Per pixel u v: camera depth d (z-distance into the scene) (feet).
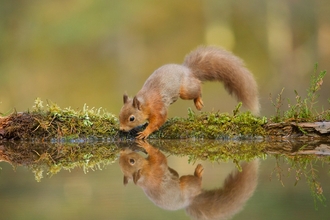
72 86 100.07
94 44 105.50
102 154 33.22
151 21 109.70
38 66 102.17
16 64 102.42
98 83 101.09
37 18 108.17
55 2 111.04
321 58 106.93
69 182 25.39
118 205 21.04
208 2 112.88
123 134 37.78
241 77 41.04
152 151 33.76
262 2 114.62
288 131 36.47
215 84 96.68
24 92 98.37
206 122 37.63
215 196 22.22
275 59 109.09
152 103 36.86
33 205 21.25
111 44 106.01
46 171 28.27
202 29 111.04
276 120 37.24
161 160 30.71
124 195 22.66
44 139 37.35
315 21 111.86
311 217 18.90
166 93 37.45
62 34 105.81
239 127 37.14
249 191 22.79
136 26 108.47
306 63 107.04
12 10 109.29
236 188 23.43
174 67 38.93
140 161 30.53
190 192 22.88
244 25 112.57
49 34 106.11
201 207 20.77
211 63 40.81
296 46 111.04
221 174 26.32
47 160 31.53
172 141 37.29
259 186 23.76
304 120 36.55
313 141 36.09
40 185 24.88
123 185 24.47
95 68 103.50
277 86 103.65
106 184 24.72
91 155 32.89
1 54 104.12
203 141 36.91
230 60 41.11
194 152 33.04
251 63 107.86
